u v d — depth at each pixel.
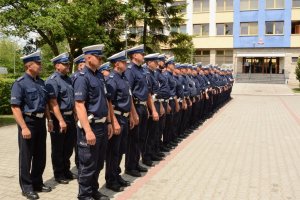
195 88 11.45
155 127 7.45
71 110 6.49
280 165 7.51
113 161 5.99
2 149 8.73
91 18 23.91
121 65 6.04
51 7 22.00
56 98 6.27
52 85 6.21
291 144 9.55
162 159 7.92
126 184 6.19
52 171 7.09
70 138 6.54
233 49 45.00
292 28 42.56
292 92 29.42
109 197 5.68
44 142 5.88
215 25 45.41
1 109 14.73
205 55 46.50
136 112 6.72
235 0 44.16
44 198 5.62
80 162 5.26
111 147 5.96
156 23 28.25
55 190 6.00
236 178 6.64
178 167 7.33
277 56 43.00
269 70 44.25
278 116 15.18
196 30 46.38
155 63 7.62
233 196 5.74
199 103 12.35
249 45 44.00
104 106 5.28
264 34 43.25
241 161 7.80
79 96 5.07
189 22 46.34
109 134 5.68
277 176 6.77
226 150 8.81
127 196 5.72
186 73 10.68
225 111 16.73
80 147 5.22
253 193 5.88
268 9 42.88
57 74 6.55
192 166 7.41
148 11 27.86
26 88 5.59
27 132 5.52
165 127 8.70
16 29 22.34
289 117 14.90
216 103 16.69
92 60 5.21
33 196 5.57
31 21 21.58
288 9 42.12
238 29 44.31
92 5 24.30
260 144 9.52
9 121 13.14
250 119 14.23
